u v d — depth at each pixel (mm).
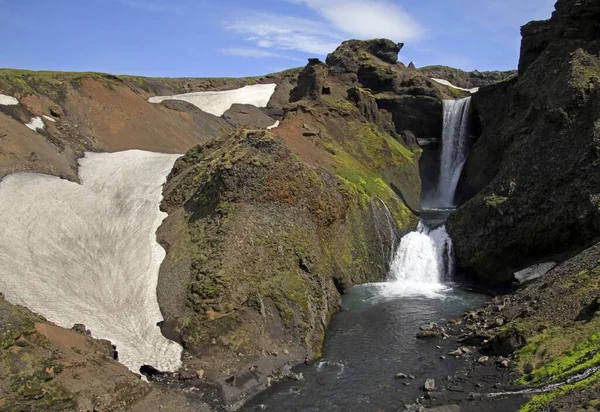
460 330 36281
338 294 43344
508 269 47125
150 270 38469
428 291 47250
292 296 36062
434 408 24938
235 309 33938
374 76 93125
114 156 59875
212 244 37500
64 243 40094
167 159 58969
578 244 42625
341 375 30281
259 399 27625
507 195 48375
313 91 82938
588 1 56844
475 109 81438
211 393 27844
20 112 58125
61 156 54500
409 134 88000
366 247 51250
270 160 42688
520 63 72125
